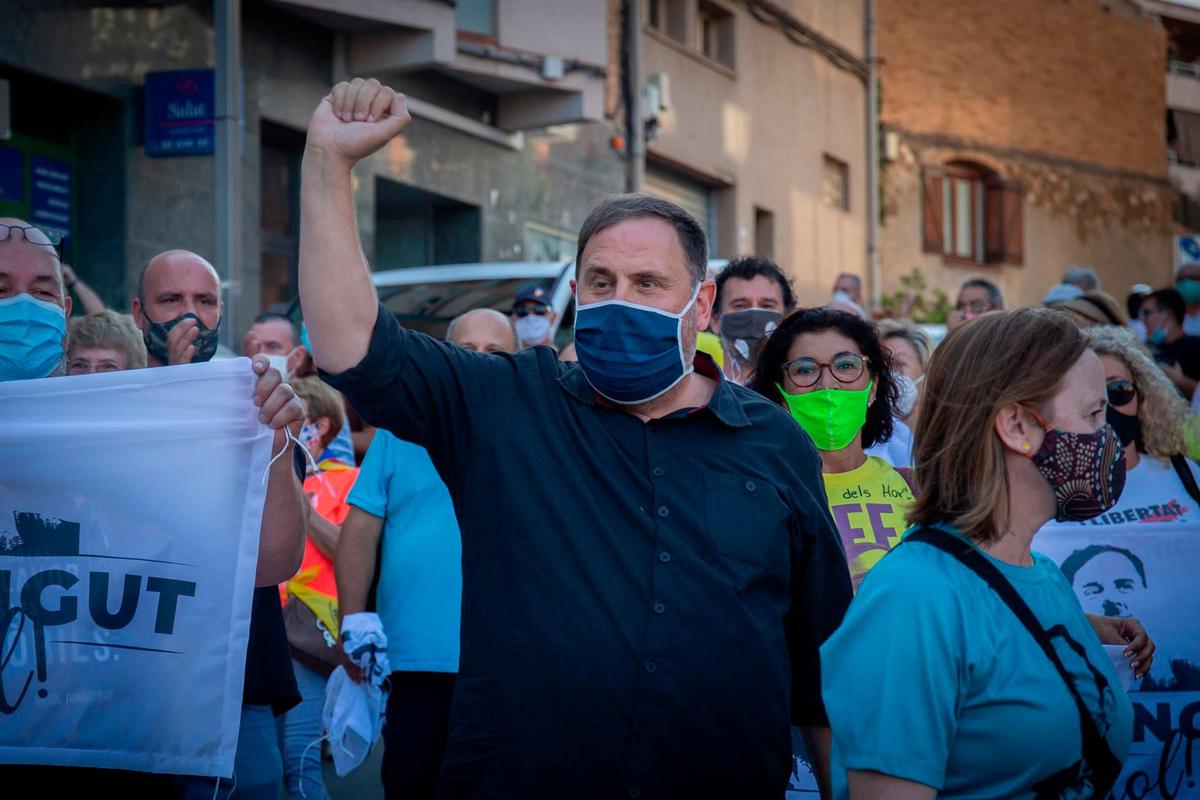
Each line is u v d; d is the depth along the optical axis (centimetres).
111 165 1102
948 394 259
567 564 285
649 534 288
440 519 441
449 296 943
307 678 511
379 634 443
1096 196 2859
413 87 1378
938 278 2492
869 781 244
